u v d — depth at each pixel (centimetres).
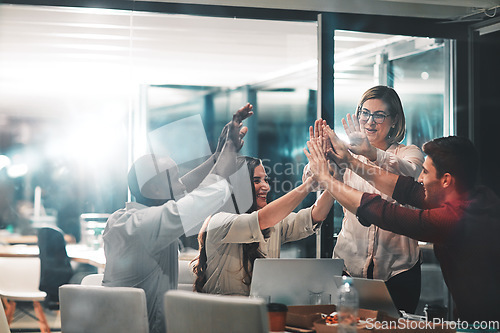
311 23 393
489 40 402
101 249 407
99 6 380
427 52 399
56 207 407
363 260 377
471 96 400
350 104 388
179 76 393
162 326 331
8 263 406
